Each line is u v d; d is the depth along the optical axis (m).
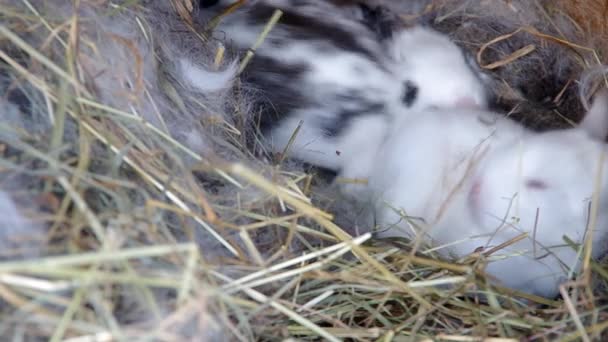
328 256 0.28
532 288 0.31
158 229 0.25
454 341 0.26
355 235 0.31
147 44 0.31
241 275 0.26
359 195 0.33
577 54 0.39
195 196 0.26
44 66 0.27
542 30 0.41
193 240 0.25
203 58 0.34
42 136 0.25
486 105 0.37
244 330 0.25
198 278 0.23
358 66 0.35
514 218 0.30
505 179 0.31
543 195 0.31
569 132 0.33
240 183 0.29
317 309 0.27
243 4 0.36
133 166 0.26
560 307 0.28
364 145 0.34
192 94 0.32
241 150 0.32
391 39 0.36
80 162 0.25
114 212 0.24
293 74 0.34
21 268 0.21
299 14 0.35
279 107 0.34
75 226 0.23
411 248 0.30
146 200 0.25
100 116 0.27
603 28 0.39
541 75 0.40
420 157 0.33
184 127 0.30
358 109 0.35
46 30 0.28
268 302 0.25
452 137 0.33
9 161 0.24
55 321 0.21
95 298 0.22
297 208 0.28
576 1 0.40
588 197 0.30
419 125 0.33
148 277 0.23
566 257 0.31
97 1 0.30
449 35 0.41
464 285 0.28
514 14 0.41
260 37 0.33
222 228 0.27
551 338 0.26
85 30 0.29
